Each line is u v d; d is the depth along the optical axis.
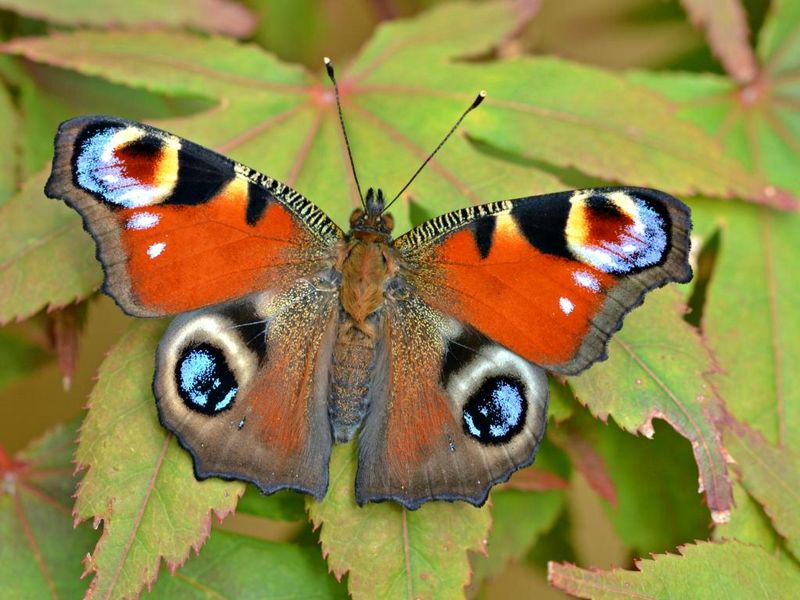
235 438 0.26
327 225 0.27
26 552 0.28
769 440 0.27
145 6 0.29
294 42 0.31
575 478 0.28
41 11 0.29
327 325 0.27
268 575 0.27
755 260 0.29
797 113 0.29
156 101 0.30
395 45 0.29
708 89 0.30
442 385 0.27
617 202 0.26
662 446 0.28
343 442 0.27
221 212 0.27
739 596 0.26
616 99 0.29
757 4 0.30
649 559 0.26
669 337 0.27
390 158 0.28
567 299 0.26
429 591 0.26
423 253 0.27
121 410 0.26
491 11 0.30
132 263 0.26
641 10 0.31
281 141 0.28
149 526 0.26
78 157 0.26
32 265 0.27
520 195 0.28
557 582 0.26
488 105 0.29
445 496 0.26
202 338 0.27
